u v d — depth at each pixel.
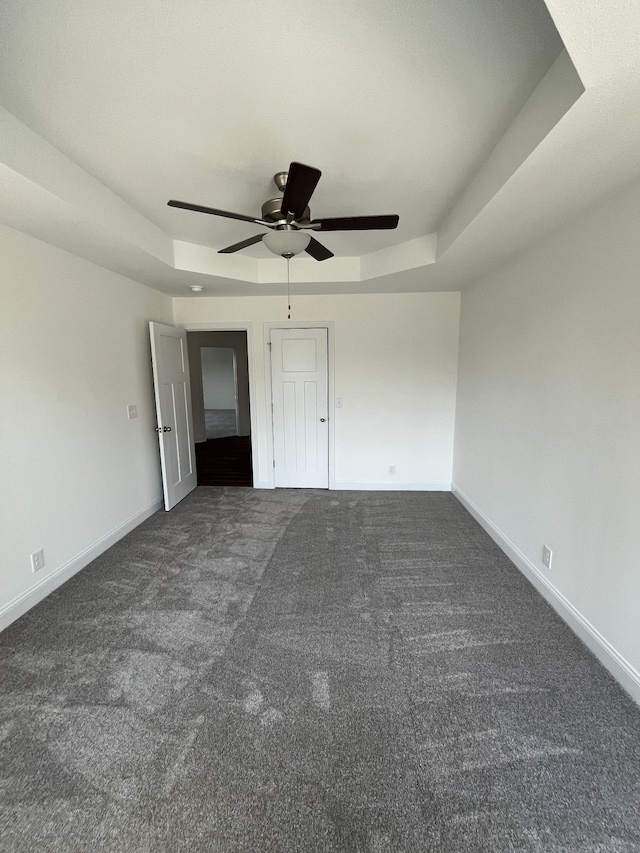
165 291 4.07
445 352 4.38
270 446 4.69
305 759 1.48
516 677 1.86
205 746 1.53
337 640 2.12
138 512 3.70
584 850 1.20
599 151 1.46
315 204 2.49
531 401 2.66
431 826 1.27
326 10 1.12
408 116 1.61
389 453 4.60
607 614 1.92
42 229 2.24
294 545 3.26
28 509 2.39
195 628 2.23
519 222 2.20
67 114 1.58
